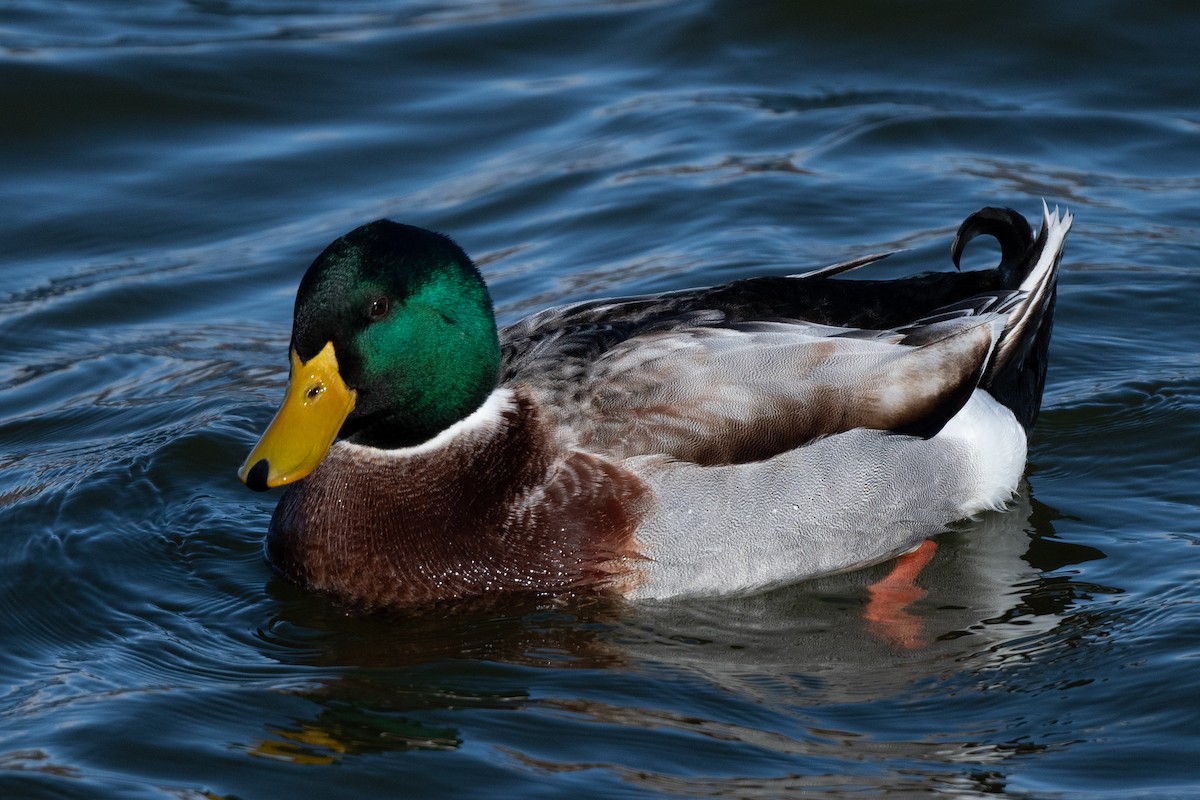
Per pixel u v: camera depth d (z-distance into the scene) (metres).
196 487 13.05
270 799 8.91
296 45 21.08
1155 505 12.38
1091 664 10.17
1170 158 18.33
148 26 21.58
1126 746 9.26
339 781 9.09
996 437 12.11
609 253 16.78
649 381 11.09
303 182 18.42
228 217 17.83
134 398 14.60
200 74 20.25
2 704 10.02
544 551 11.04
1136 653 10.23
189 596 11.41
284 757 9.32
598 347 11.38
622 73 20.55
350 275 10.58
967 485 11.95
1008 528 12.13
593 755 9.30
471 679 10.22
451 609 11.13
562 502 11.01
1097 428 13.49
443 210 17.75
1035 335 12.66
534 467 11.06
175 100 19.78
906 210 17.36
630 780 9.02
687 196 17.72
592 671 10.31
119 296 16.39
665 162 18.41
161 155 18.92
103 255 17.16
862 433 11.38
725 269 16.19
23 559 11.79
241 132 19.36
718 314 11.59
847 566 11.59
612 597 11.13
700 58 20.69
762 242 16.72
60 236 17.44
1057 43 20.41
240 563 11.88
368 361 10.70
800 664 10.39
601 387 11.13
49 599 11.31
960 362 11.66
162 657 10.56
